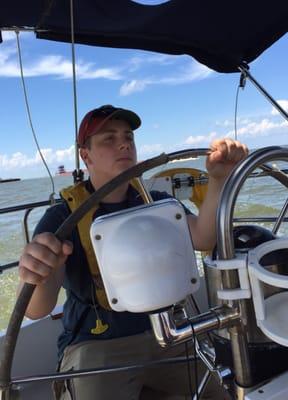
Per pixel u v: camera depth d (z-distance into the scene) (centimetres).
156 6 200
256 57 242
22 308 83
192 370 146
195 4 202
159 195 178
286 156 81
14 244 788
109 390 138
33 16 197
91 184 171
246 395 79
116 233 76
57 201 232
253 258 77
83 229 148
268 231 90
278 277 72
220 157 114
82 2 191
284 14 217
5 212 215
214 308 82
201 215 128
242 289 77
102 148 166
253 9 209
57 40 221
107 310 148
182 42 229
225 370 86
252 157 78
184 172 213
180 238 77
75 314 152
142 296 74
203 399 138
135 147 175
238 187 76
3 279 506
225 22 215
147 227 75
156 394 154
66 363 148
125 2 196
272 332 74
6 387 86
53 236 84
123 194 165
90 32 218
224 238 77
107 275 77
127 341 148
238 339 80
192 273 78
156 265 74
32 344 193
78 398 136
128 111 168
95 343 148
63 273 133
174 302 76
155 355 149
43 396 175
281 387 79
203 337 105
